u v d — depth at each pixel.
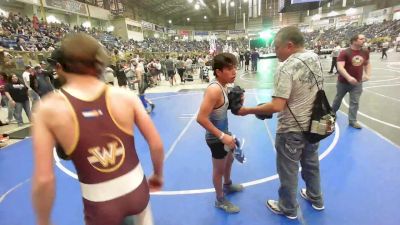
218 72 2.33
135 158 1.29
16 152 5.16
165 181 3.62
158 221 2.79
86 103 1.14
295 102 2.33
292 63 2.25
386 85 9.91
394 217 2.64
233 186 3.23
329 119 2.31
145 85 8.25
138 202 1.26
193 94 10.96
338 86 5.17
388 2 38.56
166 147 4.95
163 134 5.77
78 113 1.11
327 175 3.51
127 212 1.23
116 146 1.19
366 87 9.68
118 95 1.25
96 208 1.17
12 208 3.21
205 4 39.78
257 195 3.17
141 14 41.78
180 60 14.89
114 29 32.06
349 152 4.17
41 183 1.01
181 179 3.67
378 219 2.63
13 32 15.86
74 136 1.10
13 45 13.55
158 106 8.87
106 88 1.23
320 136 2.33
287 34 2.27
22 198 3.43
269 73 16.89
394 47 28.80
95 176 1.16
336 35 40.34
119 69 11.88
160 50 34.03
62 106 1.09
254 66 18.47
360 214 2.72
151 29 39.38
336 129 5.25
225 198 2.98
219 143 2.52
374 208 2.79
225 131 2.54
